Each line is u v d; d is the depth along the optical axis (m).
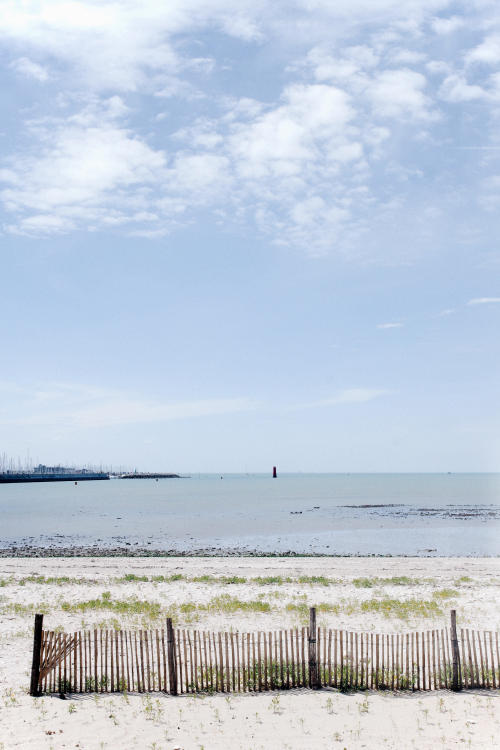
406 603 23.42
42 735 11.13
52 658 13.58
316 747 10.74
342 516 79.88
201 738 11.09
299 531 61.84
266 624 20.02
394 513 84.31
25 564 37.44
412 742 10.91
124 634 13.70
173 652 13.48
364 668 14.34
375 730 11.42
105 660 13.62
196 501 117.88
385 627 19.61
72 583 29.55
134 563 37.97
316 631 13.91
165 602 24.20
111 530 64.31
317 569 34.84
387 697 13.15
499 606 23.16
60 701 12.91
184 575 32.72
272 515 82.31
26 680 14.41
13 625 20.17
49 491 178.00
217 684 13.55
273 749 10.66
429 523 69.44
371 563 37.59
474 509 91.06
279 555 44.47
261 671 13.78
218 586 28.36
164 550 48.59
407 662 13.68
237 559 40.12
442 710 12.39
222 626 19.72
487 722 11.76
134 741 10.94
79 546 51.56
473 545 50.47
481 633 18.73
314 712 12.29
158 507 100.62
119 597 25.38
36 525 70.44
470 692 13.47
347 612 21.94
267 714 12.19
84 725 11.62
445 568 35.31
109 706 12.60
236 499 124.44
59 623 20.33
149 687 13.53
